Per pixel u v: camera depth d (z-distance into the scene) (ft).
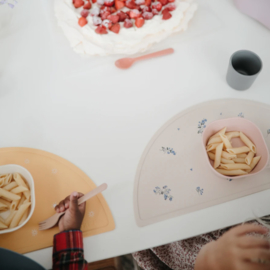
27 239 2.27
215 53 3.00
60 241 2.15
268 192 2.35
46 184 2.48
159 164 2.51
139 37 2.93
